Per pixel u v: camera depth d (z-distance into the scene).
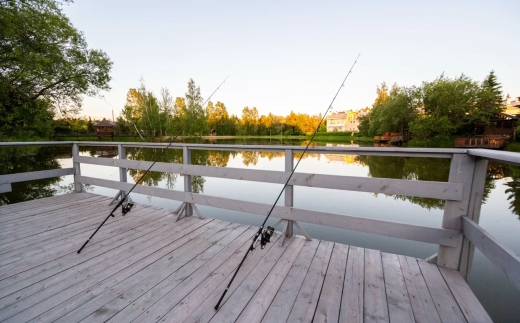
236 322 1.08
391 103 25.38
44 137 15.70
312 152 1.84
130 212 2.71
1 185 2.82
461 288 1.33
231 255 1.74
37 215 2.60
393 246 2.80
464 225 1.43
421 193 1.55
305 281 1.41
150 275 1.48
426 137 22.75
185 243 1.95
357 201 4.89
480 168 1.41
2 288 1.34
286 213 1.99
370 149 1.62
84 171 9.30
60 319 1.10
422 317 1.11
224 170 2.25
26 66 8.77
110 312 1.15
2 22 7.80
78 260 1.67
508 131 21.78
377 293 1.30
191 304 1.21
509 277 0.95
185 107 30.00
